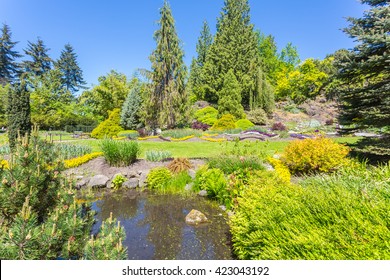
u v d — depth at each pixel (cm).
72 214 212
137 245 341
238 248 286
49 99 2555
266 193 298
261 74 2948
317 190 262
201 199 578
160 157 916
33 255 165
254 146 1267
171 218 454
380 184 272
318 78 3231
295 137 1733
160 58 2081
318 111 3142
